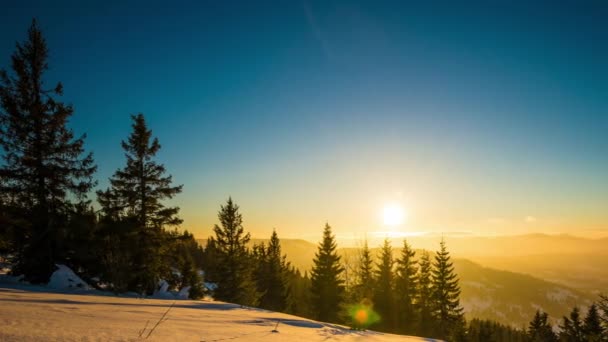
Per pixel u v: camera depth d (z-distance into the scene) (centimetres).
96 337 407
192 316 854
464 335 3878
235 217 3500
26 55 1839
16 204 1748
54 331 412
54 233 1795
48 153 1828
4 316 495
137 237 2230
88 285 1838
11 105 1744
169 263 2470
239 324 824
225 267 3425
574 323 4175
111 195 2250
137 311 803
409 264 3997
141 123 2356
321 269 3891
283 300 4491
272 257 4722
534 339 5347
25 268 1730
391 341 1030
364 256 3700
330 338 846
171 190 2370
